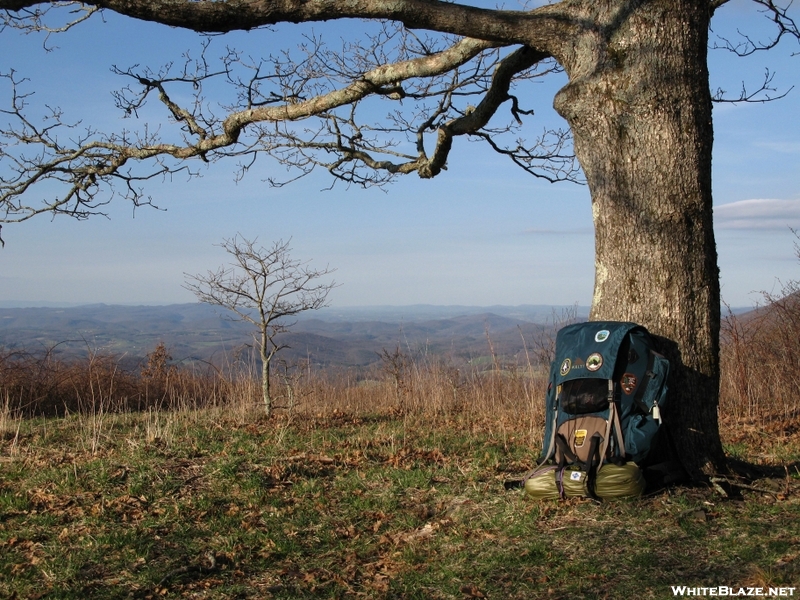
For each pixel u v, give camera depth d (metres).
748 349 9.66
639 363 4.74
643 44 4.99
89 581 4.09
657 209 4.98
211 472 6.07
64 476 6.03
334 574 4.18
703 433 4.99
